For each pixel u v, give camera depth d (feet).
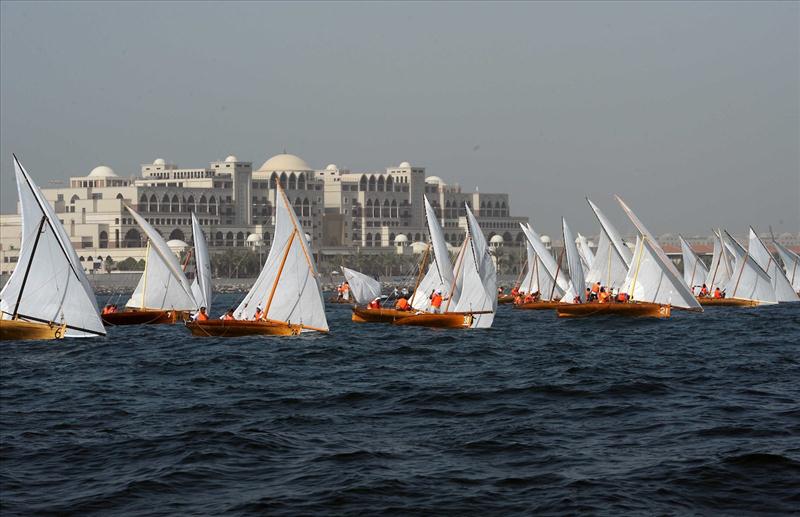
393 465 165.48
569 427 196.13
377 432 193.57
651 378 263.49
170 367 299.79
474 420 205.77
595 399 229.45
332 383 263.49
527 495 148.36
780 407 215.31
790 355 327.47
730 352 339.16
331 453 174.09
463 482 155.02
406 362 313.12
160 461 170.30
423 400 230.27
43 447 181.98
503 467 164.04
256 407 224.53
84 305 360.69
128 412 219.82
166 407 226.38
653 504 144.05
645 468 161.58
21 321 350.64
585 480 154.92
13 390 255.70
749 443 178.09
